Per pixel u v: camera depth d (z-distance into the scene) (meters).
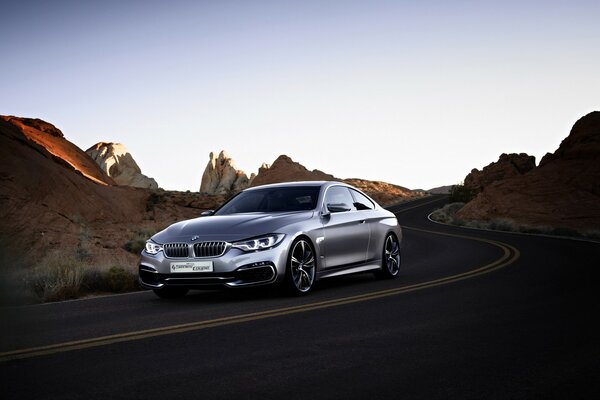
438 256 17.22
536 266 13.20
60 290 9.76
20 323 6.74
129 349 5.18
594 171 70.56
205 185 155.50
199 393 3.83
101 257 20.72
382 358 4.73
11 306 8.34
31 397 3.78
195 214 50.47
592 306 7.39
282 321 6.47
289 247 8.44
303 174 136.62
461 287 9.45
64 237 27.20
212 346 5.25
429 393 3.79
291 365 4.52
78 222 30.78
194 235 8.33
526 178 73.62
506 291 8.91
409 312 7.02
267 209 9.55
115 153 125.00
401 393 3.78
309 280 8.83
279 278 8.29
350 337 5.57
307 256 8.85
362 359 4.70
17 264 12.68
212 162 158.88
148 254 8.55
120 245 26.77
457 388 3.89
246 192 10.16
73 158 57.88
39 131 58.72
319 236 9.10
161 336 5.75
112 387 3.99
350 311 7.12
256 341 5.44
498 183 75.44
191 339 5.58
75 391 3.90
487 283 9.98
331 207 9.45
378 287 9.64
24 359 4.84
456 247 21.59
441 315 6.79
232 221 8.60
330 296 8.58
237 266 8.03
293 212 9.20
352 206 10.43
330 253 9.35
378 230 10.71
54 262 12.08
